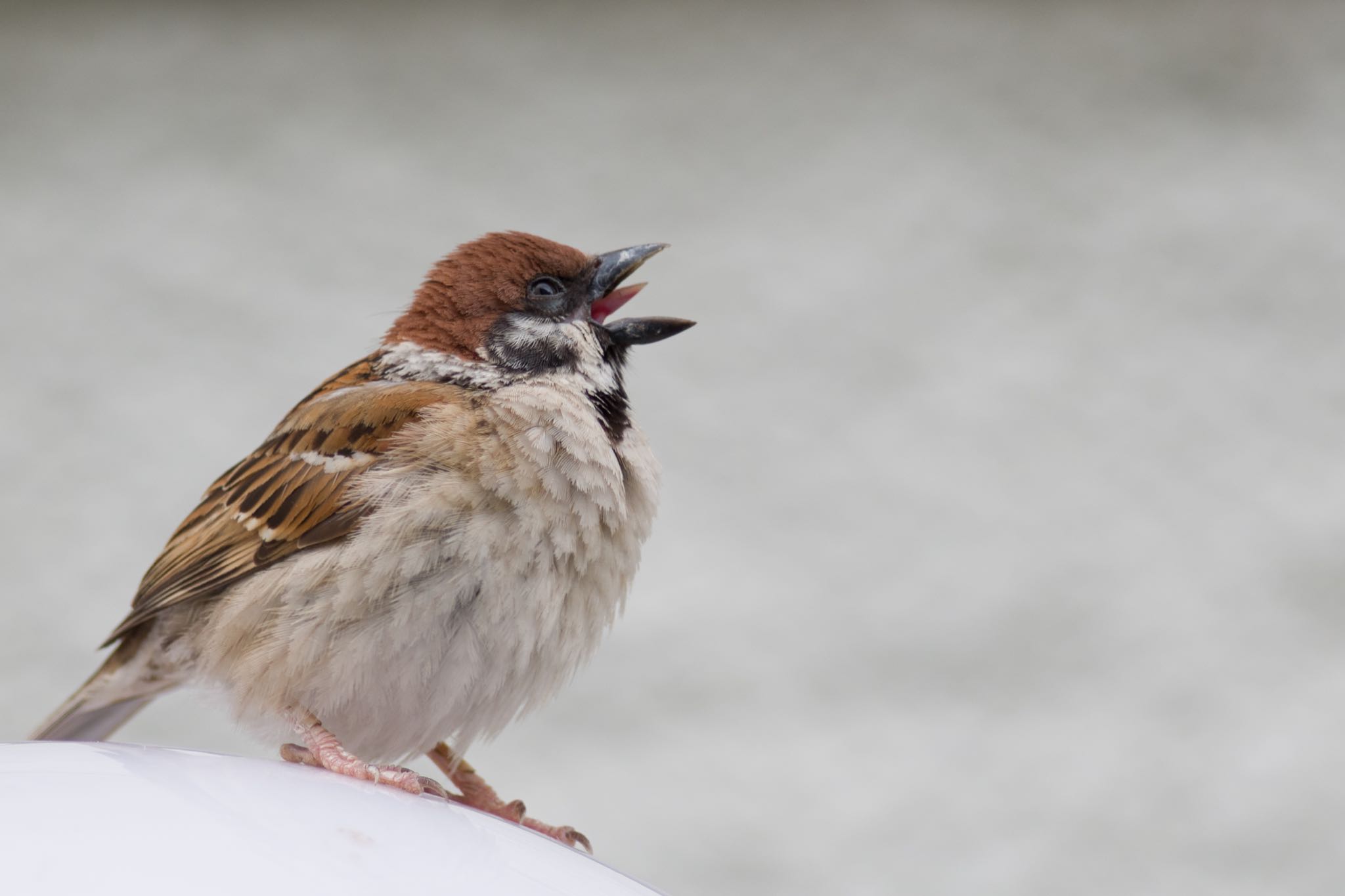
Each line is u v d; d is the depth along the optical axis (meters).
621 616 2.32
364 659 2.30
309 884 2.23
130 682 2.33
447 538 2.30
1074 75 4.66
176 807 2.24
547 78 4.62
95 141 4.17
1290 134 4.39
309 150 4.18
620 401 2.33
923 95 4.64
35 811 2.23
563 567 2.31
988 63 4.77
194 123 4.29
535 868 2.25
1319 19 4.87
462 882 2.24
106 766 2.25
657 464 2.33
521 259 2.33
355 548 2.30
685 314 3.65
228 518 2.31
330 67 4.60
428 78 4.60
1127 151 4.34
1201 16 4.99
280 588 2.30
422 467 2.30
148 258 3.70
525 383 2.32
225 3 4.94
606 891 2.24
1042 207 4.11
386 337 2.33
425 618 2.30
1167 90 4.61
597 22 4.97
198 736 2.51
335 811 2.24
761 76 4.68
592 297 2.33
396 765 2.31
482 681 2.30
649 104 4.52
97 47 4.63
